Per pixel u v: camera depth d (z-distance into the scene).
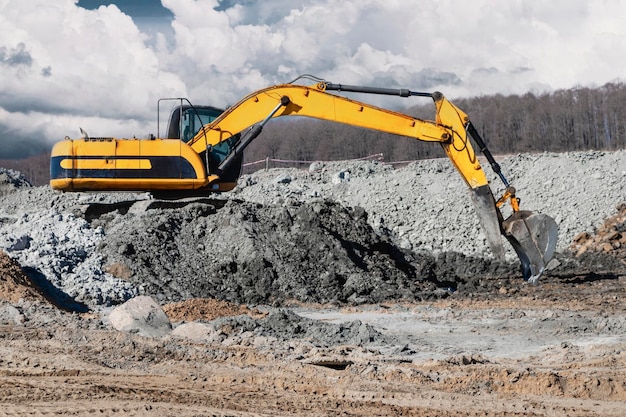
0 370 12.49
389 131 23.23
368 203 34.03
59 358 13.20
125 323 15.60
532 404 11.12
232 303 20.86
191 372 12.68
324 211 28.77
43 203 33.06
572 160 35.19
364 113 23.41
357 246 27.47
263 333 16.39
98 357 13.41
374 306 21.91
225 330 16.30
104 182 23.53
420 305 22.28
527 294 23.80
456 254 29.58
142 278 23.20
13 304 17.00
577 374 12.39
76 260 23.36
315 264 25.30
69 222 25.61
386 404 10.98
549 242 21.92
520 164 36.09
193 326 15.59
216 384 11.95
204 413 10.30
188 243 25.48
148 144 23.58
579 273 27.20
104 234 25.69
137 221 25.92
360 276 24.55
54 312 16.70
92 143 23.52
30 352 13.59
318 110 23.69
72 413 10.19
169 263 24.31
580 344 15.75
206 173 23.89
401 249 30.42
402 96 22.94
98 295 21.30
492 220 22.22
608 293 23.56
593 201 32.12
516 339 16.70
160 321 15.92
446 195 33.59
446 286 25.91
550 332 17.31
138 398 11.03
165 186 23.72
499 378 12.28
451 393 11.63
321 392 11.60
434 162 38.66
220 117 24.05
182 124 25.78
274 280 24.00
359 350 14.84
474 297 23.52
